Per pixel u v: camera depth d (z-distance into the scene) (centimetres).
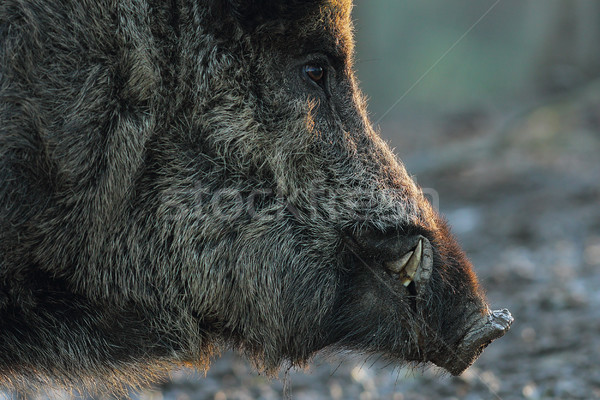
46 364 759
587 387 1084
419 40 6719
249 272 766
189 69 738
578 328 1312
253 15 740
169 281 760
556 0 3991
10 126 689
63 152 700
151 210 746
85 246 735
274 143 762
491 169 2747
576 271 1650
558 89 3834
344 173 788
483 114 4128
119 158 720
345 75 801
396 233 789
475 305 797
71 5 707
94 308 758
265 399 1170
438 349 793
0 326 733
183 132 744
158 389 1208
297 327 789
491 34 6481
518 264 1719
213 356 870
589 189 2341
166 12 732
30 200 704
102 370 783
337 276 790
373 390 1183
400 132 3931
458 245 818
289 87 768
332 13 766
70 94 703
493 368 1214
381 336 795
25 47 694
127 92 720
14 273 721
